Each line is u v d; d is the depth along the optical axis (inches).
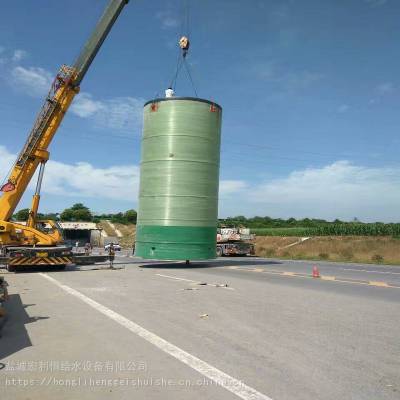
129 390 193.8
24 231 815.7
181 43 889.5
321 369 221.1
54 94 847.1
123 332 297.4
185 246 860.0
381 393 190.2
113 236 3750.0
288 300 434.3
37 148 832.9
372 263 1125.1
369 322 330.0
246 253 1558.8
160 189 872.3
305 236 2497.5
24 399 184.4
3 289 345.4
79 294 477.1
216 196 911.0
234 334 291.7
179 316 351.3
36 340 278.1
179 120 870.4
